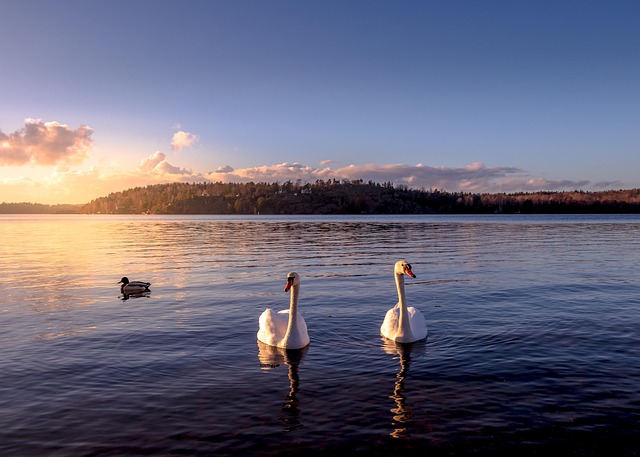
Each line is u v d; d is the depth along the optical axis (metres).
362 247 47.69
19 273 29.16
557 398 9.73
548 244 50.38
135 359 12.47
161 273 28.91
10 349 13.34
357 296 21.16
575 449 7.84
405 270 13.52
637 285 23.45
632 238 59.91
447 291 22.05
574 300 19.70
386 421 8.83
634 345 13.26
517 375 11.04
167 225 123.25
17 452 7.87
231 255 40.06
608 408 9.26
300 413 9.20
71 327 15.80
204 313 17.88
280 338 13.62
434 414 9.09
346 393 10.13
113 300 20.48
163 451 7.87
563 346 13.23
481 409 9.28
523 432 8.38
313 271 29.45
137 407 9.52
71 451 7.90
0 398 10.01
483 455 7.68
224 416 9.10
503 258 36.38
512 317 16.73
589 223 119.75
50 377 11.20
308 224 123.56
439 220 160.38
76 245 52.88
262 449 7.90
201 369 11.72
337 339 14.31
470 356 12.47
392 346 13.49
